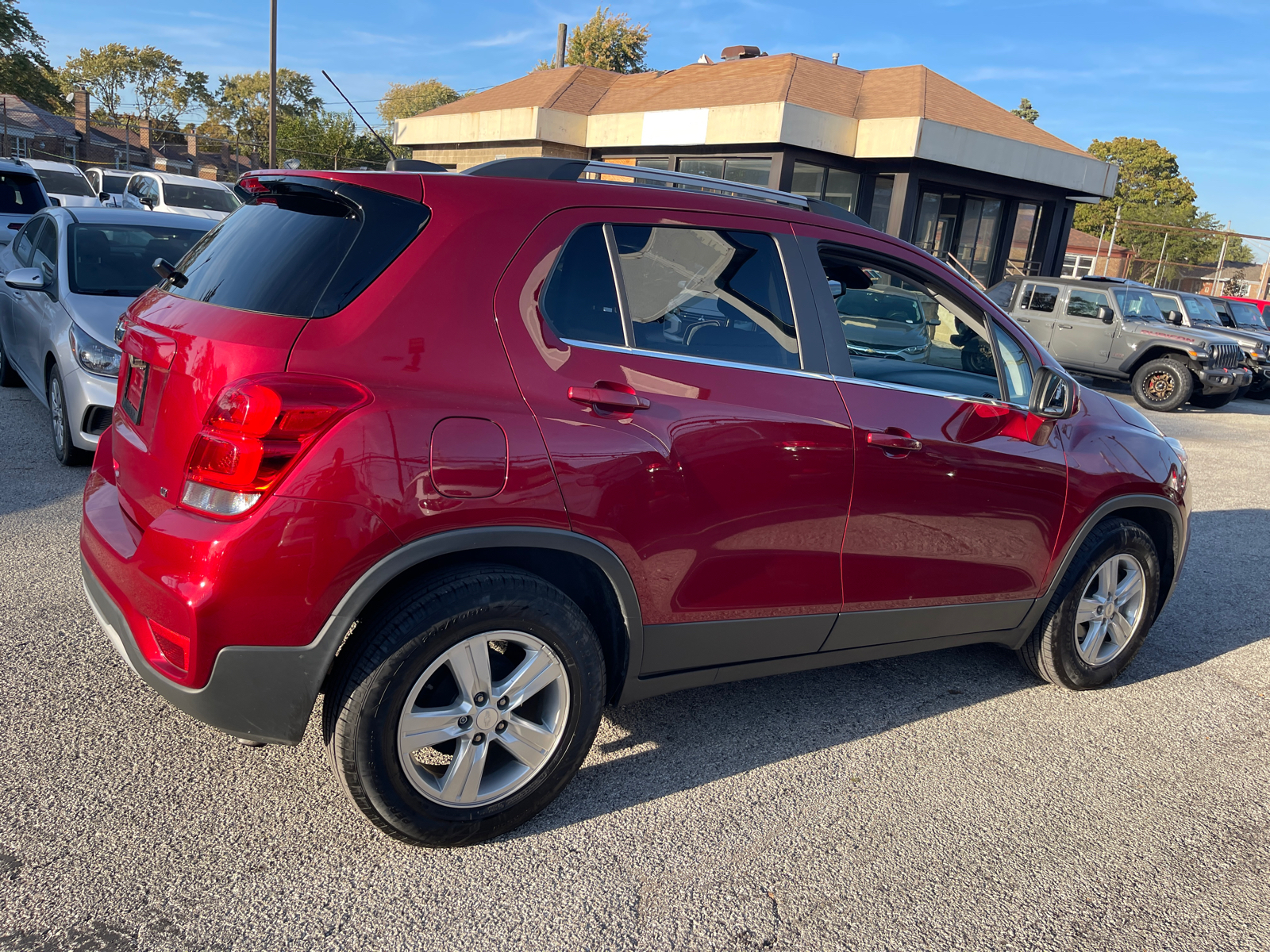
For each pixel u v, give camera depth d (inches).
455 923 89.0
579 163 108.2
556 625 97.1
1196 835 114.3
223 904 88.7
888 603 126.3
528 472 92.6
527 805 102.0
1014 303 657.0
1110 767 129.6
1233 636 186.2
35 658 133.1
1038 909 98.0
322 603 85.0
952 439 125.0
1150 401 581.3
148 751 113.0
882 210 717.3
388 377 87.5
